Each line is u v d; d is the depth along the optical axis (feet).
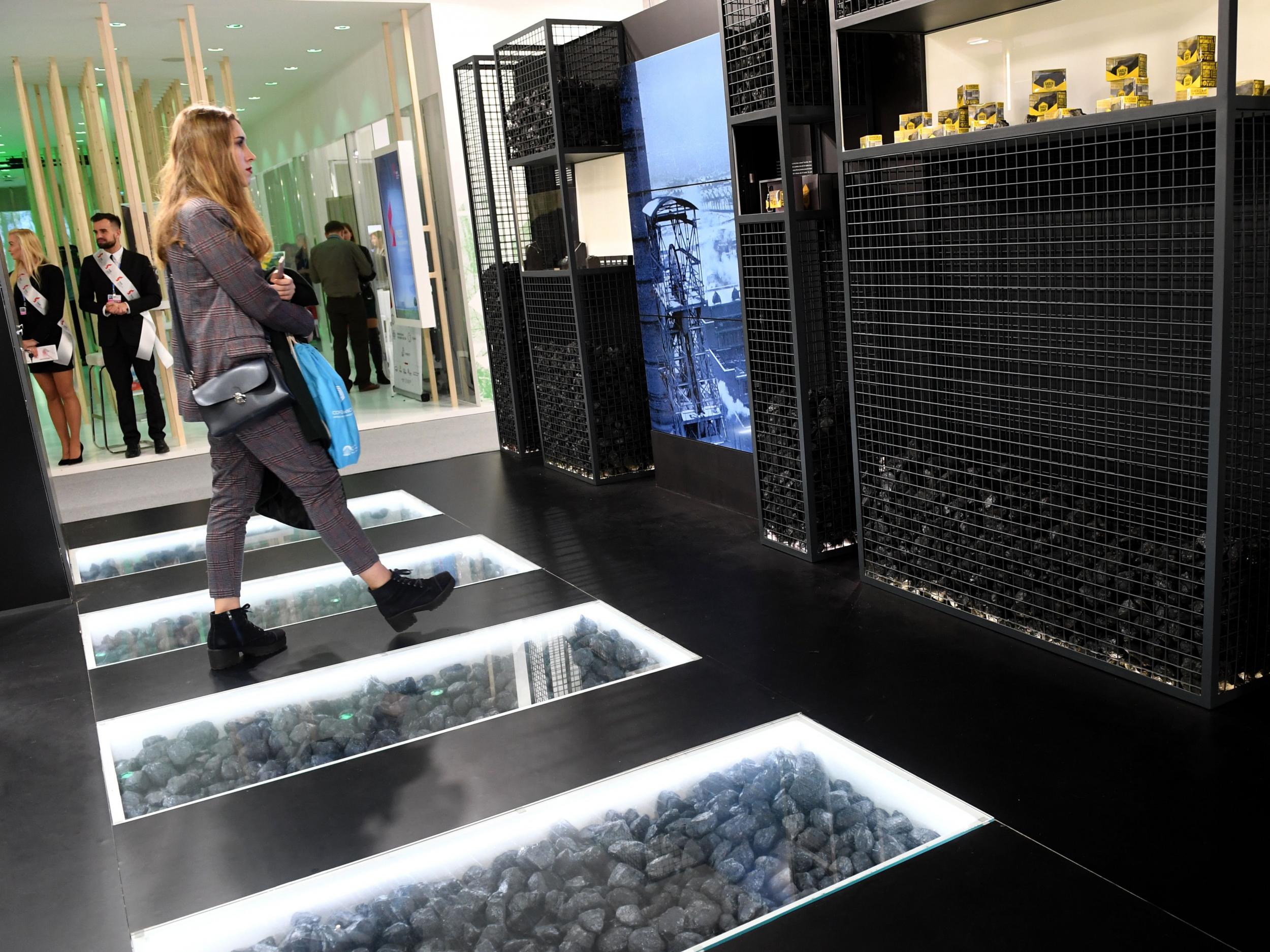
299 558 13.83
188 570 13.84
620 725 8.28
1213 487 7.41
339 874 6.57
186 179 9.68
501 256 18.84
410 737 8.41
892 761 7.34
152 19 21.95
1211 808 6.48
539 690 9.09
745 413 13.65
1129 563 8.53
